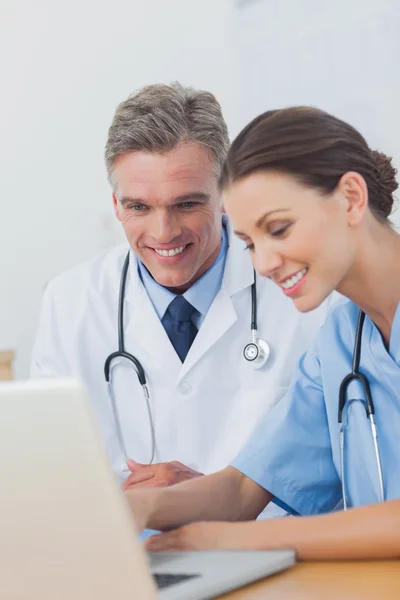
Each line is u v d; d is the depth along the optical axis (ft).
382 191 3.83
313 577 2.90
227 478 4.28
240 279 6.03
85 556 2.30
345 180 3.65
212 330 5.94
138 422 6.04
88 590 2.32
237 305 6.04
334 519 3.25
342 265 3.70
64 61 9.08
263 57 8.23
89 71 9.00
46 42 9.11
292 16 8.06
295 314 5.95
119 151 5.43
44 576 2.34
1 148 9.39
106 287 6.33
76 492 2.27
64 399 2.25
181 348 6.09
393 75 7.61
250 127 3.69
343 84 7.86
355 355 4.25
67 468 2.27
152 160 5.34
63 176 9.16
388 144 7.68
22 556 2.34
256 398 5.86
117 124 5.49
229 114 8.43
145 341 6.03
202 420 5.94
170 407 5.97
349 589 2.70
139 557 2.29
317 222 3.60
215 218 5.67
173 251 5.59
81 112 9.07
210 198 5.53
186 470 5.41
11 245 9.39
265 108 8.27
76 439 2.25
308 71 8.03
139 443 6.06
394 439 4.12
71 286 6.43
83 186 9.09
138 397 6.04
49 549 2.32
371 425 4.16
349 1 7.77
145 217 5.53
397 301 3.92
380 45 7.66
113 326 6.18
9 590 2.37
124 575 2.29
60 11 9.00
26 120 9.25
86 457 2.25
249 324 6.01
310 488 4.45
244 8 8.30
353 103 7.82
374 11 7.67
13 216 9.38
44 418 2.26
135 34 8.77
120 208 5.65
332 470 4.48
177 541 3.40
